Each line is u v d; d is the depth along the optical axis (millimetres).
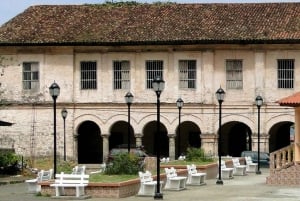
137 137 59344
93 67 60219
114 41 58500
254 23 58281
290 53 57031
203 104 58156
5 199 28062
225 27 58062
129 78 59562
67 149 60031
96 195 28812
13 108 60906
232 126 61500
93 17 61812
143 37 58281
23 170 44562
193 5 61594
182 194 30688
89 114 60125
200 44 57781
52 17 62500
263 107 57250
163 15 60688
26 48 60688
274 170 36469
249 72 57750
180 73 58781
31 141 60531
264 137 57031
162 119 58750
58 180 28812
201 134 58219
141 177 29734
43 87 60594
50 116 60406
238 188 33906
